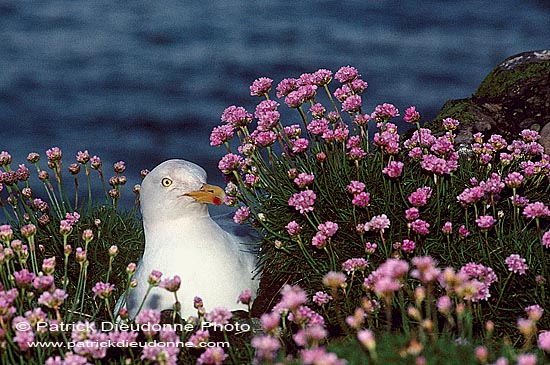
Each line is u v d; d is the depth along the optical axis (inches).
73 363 248.8
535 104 428.5
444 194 329.4
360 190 312.5
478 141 348.5
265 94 348.8
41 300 260.8
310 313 262.4
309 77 350.0
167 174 324.2
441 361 232.8
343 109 347.6
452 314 282.4
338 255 326.0
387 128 340.2
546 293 301.1
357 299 313.3
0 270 301.1
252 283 332.5
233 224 358.3
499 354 252.1
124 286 365.4
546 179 357.7
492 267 306.3
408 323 285.7
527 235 318.7
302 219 334.6
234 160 328.8
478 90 449.7
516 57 455.8
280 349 270.1
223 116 344.2
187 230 322.7
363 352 238.4
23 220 377.7
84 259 297.4
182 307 317.1
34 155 376.5
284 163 350.3
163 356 246.8
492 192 315.0
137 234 391.9
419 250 311.9
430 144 336.5
